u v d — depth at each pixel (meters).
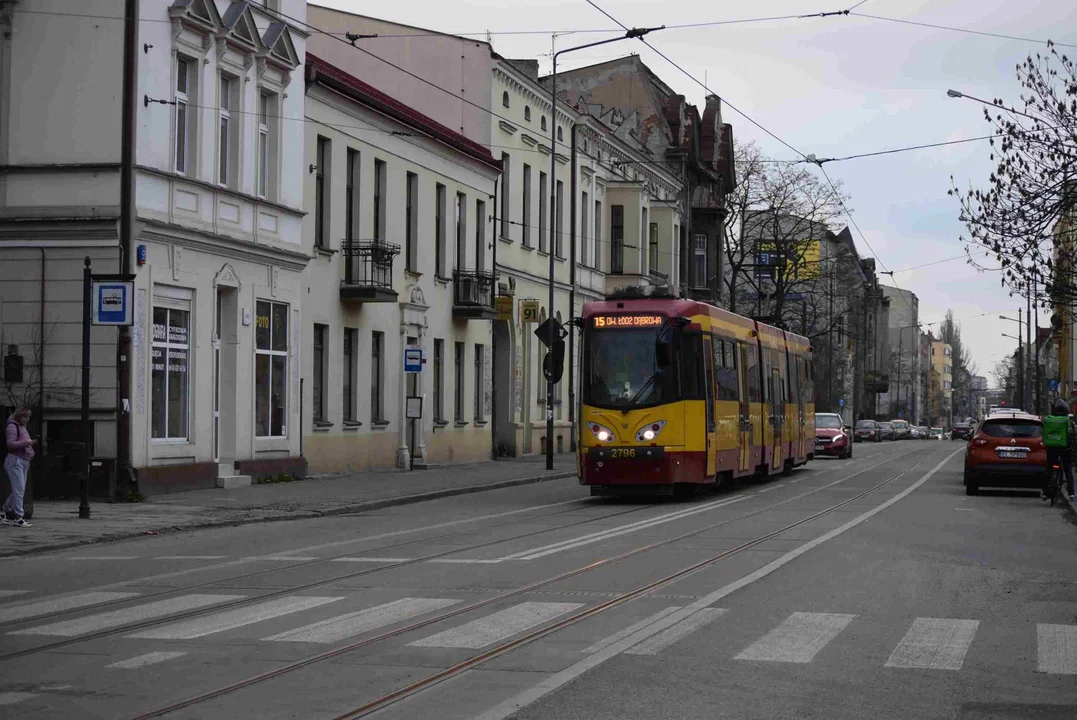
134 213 24.62
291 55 30.55
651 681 8.79
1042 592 13.32
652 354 26.27
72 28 24.77
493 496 29.31
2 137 24.94
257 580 14.07
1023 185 23.91
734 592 13.07
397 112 36.84
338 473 33.66
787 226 84.06
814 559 16.09
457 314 41.81
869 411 132.25
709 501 26.98
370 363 35.88
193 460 26.84
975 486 29.59
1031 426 29.08
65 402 24.42
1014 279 24.59
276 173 30.31
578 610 11.84
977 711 8.05
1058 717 7.92
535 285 49.72
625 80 71.06
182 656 9.69
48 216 24.59
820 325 92.50
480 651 9.84
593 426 26.31
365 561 15.89
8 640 10.41
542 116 50.09
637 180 58.31
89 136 24.66
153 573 14.79
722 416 28.31
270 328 30.20
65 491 24.34
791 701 8.23
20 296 24.67
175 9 25.80
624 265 58.53
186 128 26.92
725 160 77.31
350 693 8.41
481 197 44.19
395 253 34.91
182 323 26.59
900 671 9.22
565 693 8.42
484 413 44.78
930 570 15.10
